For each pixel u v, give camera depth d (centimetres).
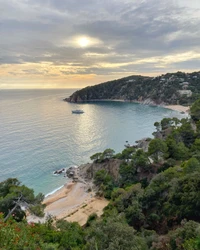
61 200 5550
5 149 8638
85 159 8131
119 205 4009
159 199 3488
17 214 3328
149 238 2403
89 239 2089
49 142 9762
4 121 13650
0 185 4103
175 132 7119
